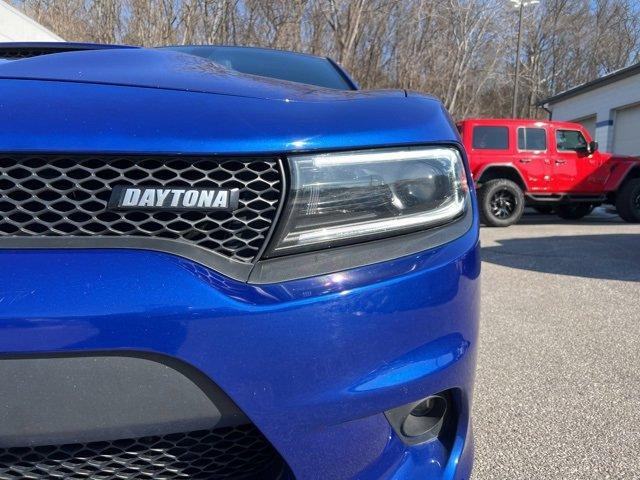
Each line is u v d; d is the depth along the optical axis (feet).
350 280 3.73
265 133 3.77
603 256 21.61
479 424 8.04
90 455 3.61
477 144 32.94
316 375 3.60
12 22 30.83
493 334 12.05
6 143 3.50
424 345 3.95
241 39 54.49
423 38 69.36
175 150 3.61
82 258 3.42
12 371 3.27
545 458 7.16
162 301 3.36
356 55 63.62
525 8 103.50
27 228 3.51
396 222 4.00
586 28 121.39
